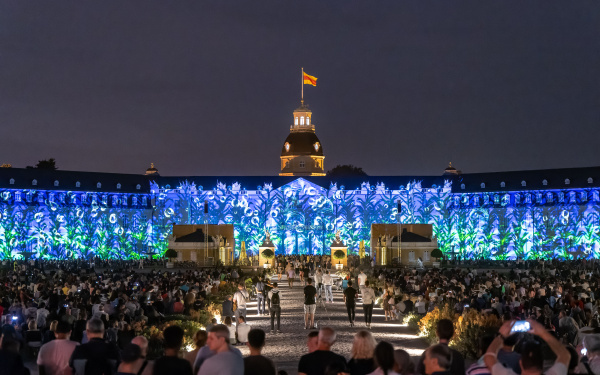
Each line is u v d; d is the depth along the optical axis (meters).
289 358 33.53
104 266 125.31
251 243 181.62
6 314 35.84
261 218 182.25
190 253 139.12
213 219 181.50
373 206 181.50
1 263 121.62
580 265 121.38
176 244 139.50
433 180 183.50
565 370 13.96
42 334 33.41
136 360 15.60
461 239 175.75
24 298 41.72
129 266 118.31
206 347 16.81
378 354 14.98
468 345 32.03
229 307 41.09
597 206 161.38
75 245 166.62
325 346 16.88
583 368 16.12
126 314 34.81
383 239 138.38
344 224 181.00
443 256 141.75
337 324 48.12
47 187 166.88
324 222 181.38
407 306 48.44
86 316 30.52
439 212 180.00
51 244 164.50
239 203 182.38
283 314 55.22
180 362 15.33
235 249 167.50
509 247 170.38
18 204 162.50
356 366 16.42
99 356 17.39
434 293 49.25
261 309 59.06
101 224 171.25
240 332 36.62
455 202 178.50
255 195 183.12
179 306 43.44
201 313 44.00
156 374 15.23
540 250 166.38
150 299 45.47
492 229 172.62
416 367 16.48
